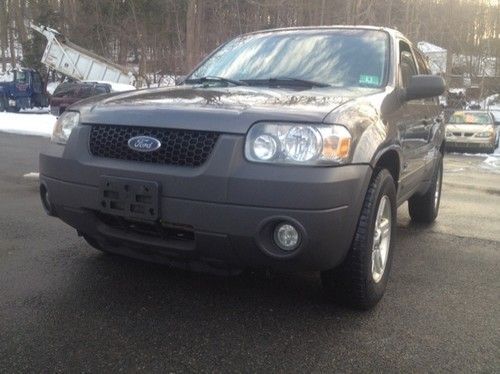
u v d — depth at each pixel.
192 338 3.11
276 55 4.66
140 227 3.36
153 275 4.07
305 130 2.94
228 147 2.99
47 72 37.56
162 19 34.72
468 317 3.57
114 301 3.59
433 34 32.09
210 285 3.92
